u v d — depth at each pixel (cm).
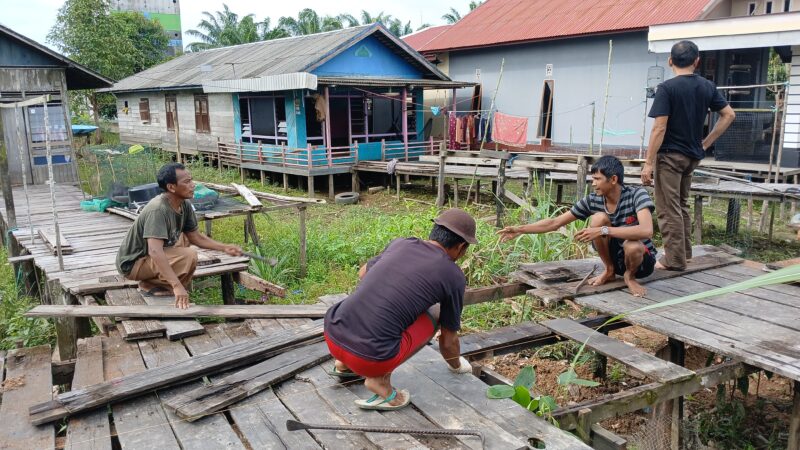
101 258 680
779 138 1157
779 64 2056
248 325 461
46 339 598
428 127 1959
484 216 1204
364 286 304
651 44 1305
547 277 509
